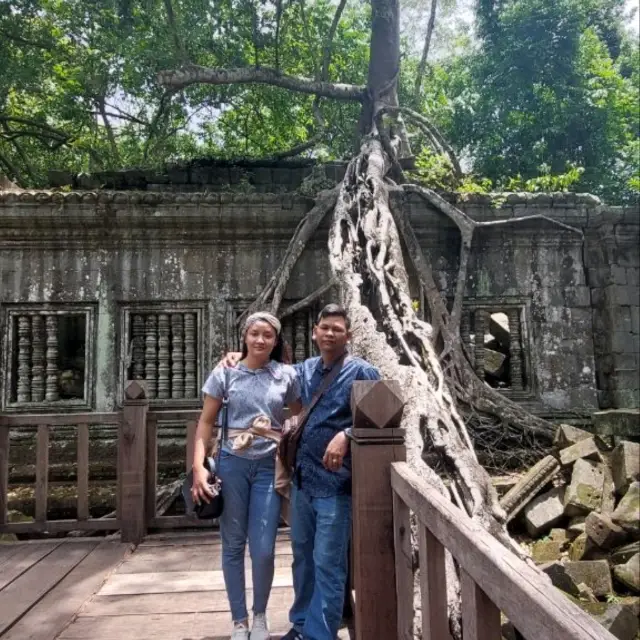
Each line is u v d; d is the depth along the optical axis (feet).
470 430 22.75
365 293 21.21
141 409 14.87
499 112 48.73
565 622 2.98
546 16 45.37
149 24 35.17
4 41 37.96
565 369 25.29
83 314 24.72
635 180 42.57
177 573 12.37
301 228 24.16
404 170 30.89
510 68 46.60
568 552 17.04
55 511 20.52
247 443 8.93
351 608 9.61
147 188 28.66
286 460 8.77
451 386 22.75
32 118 45.14
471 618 4.38
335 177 29.37
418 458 9.53
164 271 25.03
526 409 24.73
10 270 24.49
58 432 23.73
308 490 8.49
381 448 7.39
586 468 18.71
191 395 24.45
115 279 24.82
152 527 15.40
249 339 9.26
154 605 10.69
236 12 37.70
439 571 5.60
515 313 25.93
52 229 24.44
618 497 18.34
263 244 25.48
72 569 12.50
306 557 8.74
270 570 8.85
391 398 7.45
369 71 34.24
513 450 22.66
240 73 31.76
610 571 15.75
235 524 8.95
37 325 24.48
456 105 50.49
